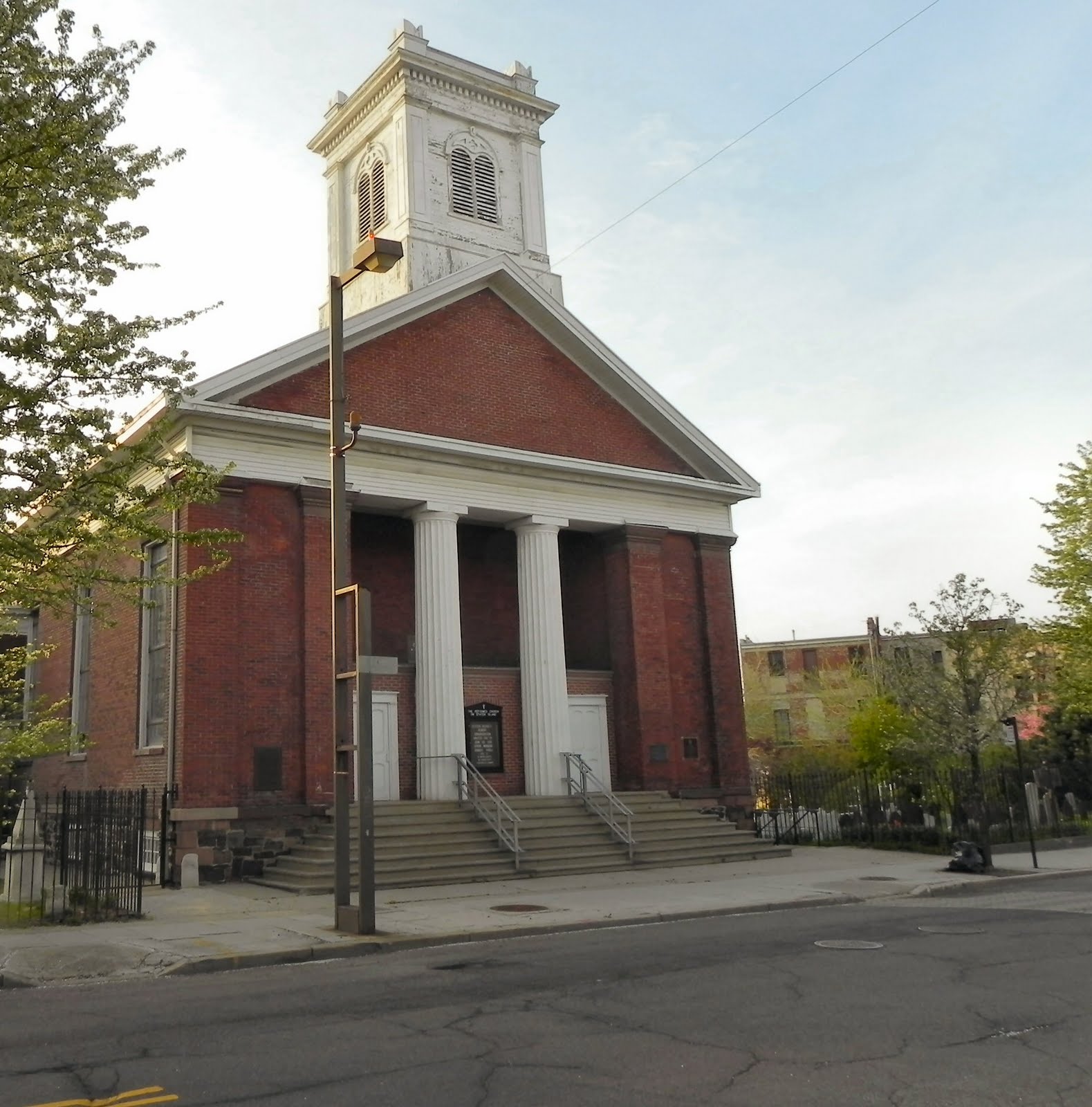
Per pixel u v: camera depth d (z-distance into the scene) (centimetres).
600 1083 704
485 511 2725
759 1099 663
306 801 2288
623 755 2908
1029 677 2889
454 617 2598
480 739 2820
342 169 3591
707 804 2928
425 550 2612
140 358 1639
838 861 2533
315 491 2423
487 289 2822
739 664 3120
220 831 2181
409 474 2595
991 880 2119
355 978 1128
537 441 2816
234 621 2272
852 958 1188
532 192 3469
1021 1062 742
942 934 1366
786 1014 901
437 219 3247
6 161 1488
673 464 3091
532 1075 723
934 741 2794
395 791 2617
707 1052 780
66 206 1520
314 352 2453
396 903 1814
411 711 2722
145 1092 693
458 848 2270
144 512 1688
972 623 2773
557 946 1351
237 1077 727
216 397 2322
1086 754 3747
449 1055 779
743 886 2030
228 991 1070
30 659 2131
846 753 4888
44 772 3072
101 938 1405
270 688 2305
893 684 2941
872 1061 750
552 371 2900
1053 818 3030
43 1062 774
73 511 1694
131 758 2447
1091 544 3356
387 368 2600
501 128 3453
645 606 2959
